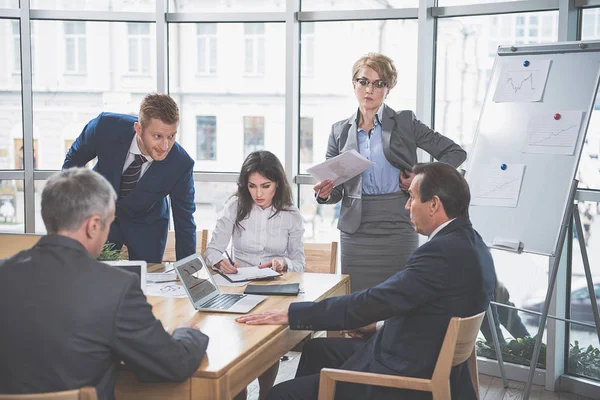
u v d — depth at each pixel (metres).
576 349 4.05
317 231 4.74
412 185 2.32
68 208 1.70
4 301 1.62
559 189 3.45
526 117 3.66
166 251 3.69
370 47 4.52
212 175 4.80
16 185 4.79
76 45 4.73
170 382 1.87
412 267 2.21
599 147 3.89
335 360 2.71
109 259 2.81
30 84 4.68
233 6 4.65
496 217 3.61
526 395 3.45
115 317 1.67
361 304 2.21
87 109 4.79
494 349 4.24
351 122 3.68
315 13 4.53
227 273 3.04
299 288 2.85
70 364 1.61
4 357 1.60
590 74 3.50
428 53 4.32
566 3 3.86
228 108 4.79
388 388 2.21
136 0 4.69
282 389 2.36
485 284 2.23
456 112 4.38
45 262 1.67
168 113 2.90
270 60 4.70
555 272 3.40
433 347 2.18
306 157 4.72
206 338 1.98
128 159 3.23
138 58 4.75
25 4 4.60
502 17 4.16
